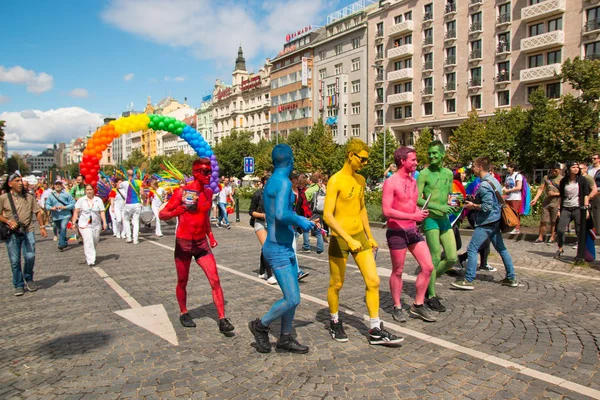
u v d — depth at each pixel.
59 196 11.80
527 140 33.19
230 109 91.25
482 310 5.23
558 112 30.00
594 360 3.75
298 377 3.62
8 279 8.16
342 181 4.29
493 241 6.34
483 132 36.22
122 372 3.82
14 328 5.17
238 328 4.91
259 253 10.33
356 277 7.30
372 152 47.91
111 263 9.45
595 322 4.70
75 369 3.92
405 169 4.80
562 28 36.53
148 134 145.00
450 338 4.37
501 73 40.66
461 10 43.91
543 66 36.72
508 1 40.16
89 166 12.60
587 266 7.53
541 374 3.52
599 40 34.41
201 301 6.09
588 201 7.45
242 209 25.52
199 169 4.84
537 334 4.39
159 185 14.73
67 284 7.46
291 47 70.75
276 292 6.50
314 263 8.77
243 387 3.48
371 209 17.69
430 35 47.16
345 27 59.88
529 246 9.91
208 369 3.84
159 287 7.00
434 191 5.32
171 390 3.47
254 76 82.62
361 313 5.32
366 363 3.86
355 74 57.53
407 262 8.45
